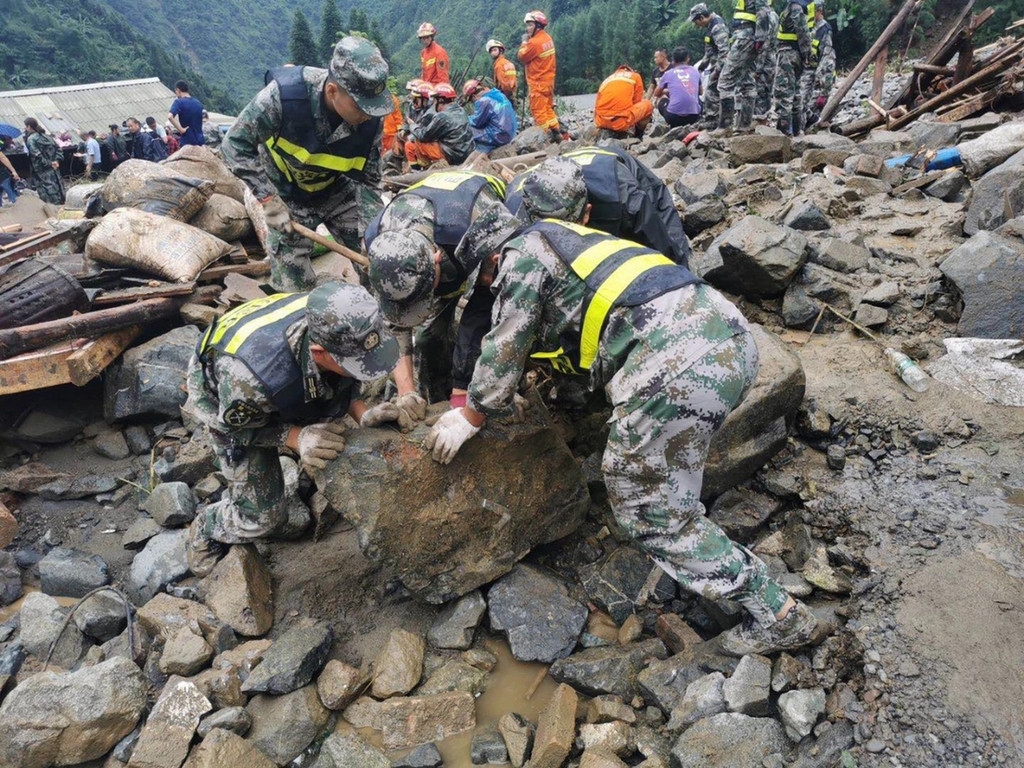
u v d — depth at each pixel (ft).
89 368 14.79
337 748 8.86
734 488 11.66
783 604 8.64
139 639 10.76
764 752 8.16
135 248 17.81
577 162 11.73
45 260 16.71
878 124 30.83
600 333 8.43
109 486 14.20
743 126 28.48
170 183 19.76
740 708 8.56
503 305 8.70
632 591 10.66
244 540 11.27
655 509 8.64
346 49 12.88
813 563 10.10
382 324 8.86
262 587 11.02
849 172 21.29
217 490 13.73
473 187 10.62
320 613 10.98
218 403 10.08
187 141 43.32
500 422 10.44
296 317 9.36
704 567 8.62
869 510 10.68
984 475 10.82
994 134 19.70
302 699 9.41
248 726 9.25
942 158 20.40
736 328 8.18
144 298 16.79
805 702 8.36
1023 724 7.66
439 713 9.34
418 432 10.15
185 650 10.00
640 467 8.41
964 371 12.47
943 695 8.12
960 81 30.96
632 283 8.26
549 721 8.84
